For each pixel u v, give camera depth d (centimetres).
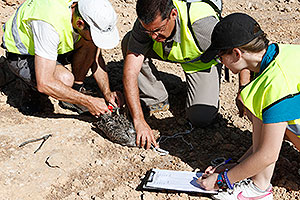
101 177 341
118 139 369
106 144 378
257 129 288
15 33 379
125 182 337
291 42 602
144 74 413
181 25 353
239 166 284
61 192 324
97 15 346
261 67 271
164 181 321
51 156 349
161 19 313
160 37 340
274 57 267
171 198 317
